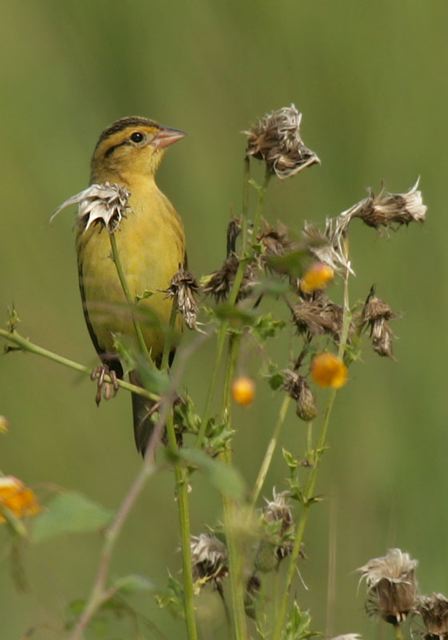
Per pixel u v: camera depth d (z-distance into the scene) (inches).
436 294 478.0
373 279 481.4
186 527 243.4
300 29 522.3
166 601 246.7
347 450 453.4
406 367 466.9
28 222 528.1
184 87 527.2
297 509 439.2
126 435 512.4
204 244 507.5
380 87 510.6
